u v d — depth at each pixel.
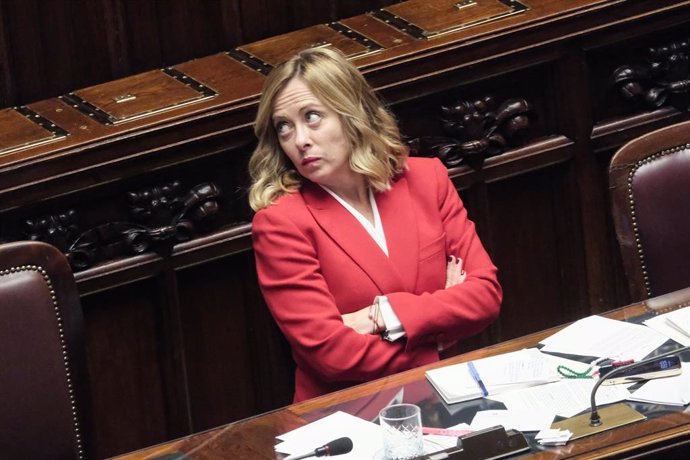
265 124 14.66
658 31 18.02
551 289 18.52
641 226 14.02
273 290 14.38
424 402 11.81
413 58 16.70
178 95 16.44
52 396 12.84
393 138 14.91
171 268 16.25
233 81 16.73
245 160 16.33
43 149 15.38
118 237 16.00
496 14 17.44
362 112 14.49
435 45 16.86
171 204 16.08
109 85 17.03
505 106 17.53
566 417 11.23
